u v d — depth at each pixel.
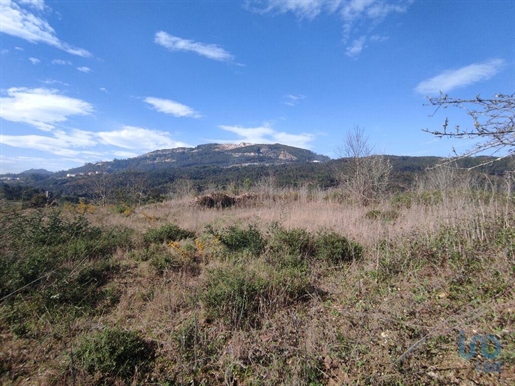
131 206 15.45
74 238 6.21
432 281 3.68
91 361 2.59
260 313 3.44
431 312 3.06
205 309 3.54
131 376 2.58
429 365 2.38
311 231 6.49
